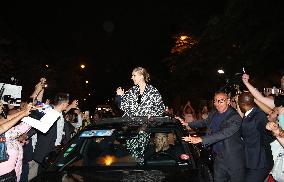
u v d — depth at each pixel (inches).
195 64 787.4
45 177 181.0
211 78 775.7
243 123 215.5
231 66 601.3
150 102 239.3
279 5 502.6
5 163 194.1
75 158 205.0
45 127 205.5
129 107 242.7
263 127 211.2
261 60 524.1
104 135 205.0
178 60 860.6
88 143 217.9
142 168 186.7
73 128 360.8
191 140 192.4
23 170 261.9
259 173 212.7
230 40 613.0
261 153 212.5
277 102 216.1
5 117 194.2
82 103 2087.8
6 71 794.2
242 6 560.1
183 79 934.4
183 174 177.6
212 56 679.1
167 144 207.6
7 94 217.6
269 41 486.3
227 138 211.2
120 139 211.9
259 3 519.2
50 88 1347.2
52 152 204.5
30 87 1024.2
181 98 1023.6
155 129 210.7
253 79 547.5
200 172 179.8
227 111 216.7
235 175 212.5
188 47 842.8
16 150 201.5
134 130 211.9
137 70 239.3
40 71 1058.1
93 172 184.5
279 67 518.6
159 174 178.5
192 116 483.5
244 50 530.9
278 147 217.8
